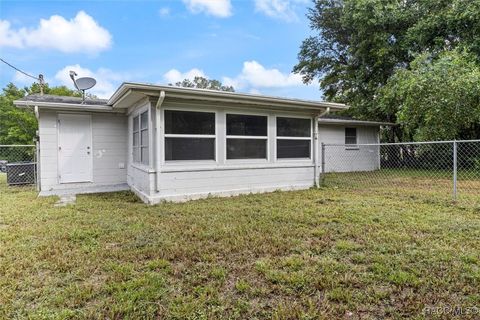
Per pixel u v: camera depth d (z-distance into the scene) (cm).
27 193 719
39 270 276
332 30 1695
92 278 262
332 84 1822
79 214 491
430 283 245
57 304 220
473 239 349
